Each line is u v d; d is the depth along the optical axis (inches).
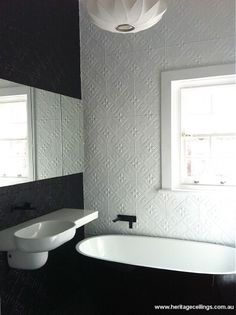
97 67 113.0
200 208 100.1
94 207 116.6
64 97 103.1
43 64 94.7
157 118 104.8
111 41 110.4
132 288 85.6
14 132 80.0
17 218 82.6
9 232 73.8
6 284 78.7
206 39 97.3
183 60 100.4
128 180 110.3
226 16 94.6
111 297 89.3
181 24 100.1
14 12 82.2
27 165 85.1
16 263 76.9
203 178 103.7
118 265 87.4
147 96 105.9
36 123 88.7
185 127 105.0
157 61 103.9
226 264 93.6
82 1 113.7
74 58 112.2
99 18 67.3
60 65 103.7
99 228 116.2
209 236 99.3
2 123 75.5
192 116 103.9
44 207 95.0
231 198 96.1
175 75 100.7
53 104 97.0
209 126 102.2
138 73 106.8
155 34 103.7
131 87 108.1
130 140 109.3
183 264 100.4
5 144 76.5
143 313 84.4
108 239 109.2
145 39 105.2
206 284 76.7
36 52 91.4
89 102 115.1
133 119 108.3
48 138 94.3
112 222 113.9
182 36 100.2
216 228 98.3
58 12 102.6
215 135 101.4
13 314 81.2
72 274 110.1
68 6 108.3
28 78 87.7
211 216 98.9
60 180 103.5
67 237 76.5
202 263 97.7
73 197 111.6
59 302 101.7
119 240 108.7
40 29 93.3
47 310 95.3
